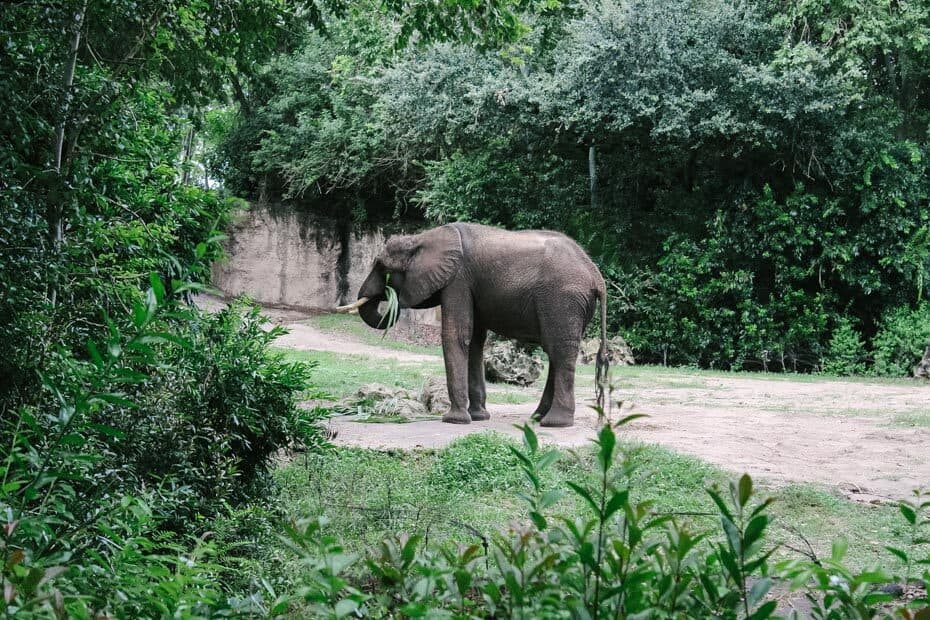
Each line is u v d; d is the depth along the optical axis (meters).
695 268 28.88
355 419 13.09
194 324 6.39
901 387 22.64
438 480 8.64
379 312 13.62
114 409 5.30
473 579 2.53
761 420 14.58
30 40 6.39
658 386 20.97
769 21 28.56
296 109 37.44
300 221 38.25
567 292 12.62
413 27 12.86
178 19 8.53
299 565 4.70
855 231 28.27
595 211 30.66
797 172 28.75
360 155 34.44
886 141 27.14
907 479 9.92
